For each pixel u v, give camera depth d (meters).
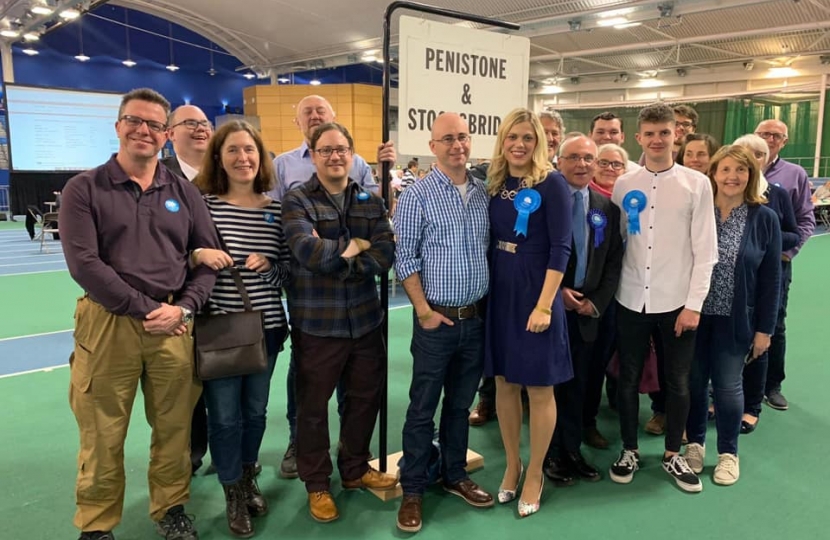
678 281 2.49
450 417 2.45
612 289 2.53
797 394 3.66
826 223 12.84
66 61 15.83
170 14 15.34
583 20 10.12
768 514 2.38
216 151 2.23
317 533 2.26
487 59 2.64
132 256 1.91
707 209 2.44
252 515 2.37
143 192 1.96
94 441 1.97
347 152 2.21
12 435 3.04
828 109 13.04
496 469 2.78
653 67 14.49
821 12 9.95
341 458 2.52
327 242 2.11
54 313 5.71
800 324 5.21
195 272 2.07
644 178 2.54
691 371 2.66
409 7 2.39
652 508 2.43
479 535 2.24
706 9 9.05
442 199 2.17
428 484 2.51
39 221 13.02
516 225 2.19
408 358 4.41
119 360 1.93
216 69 18.33
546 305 2.15
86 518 2.03
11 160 13.24
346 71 20.03
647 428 3.16
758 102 14.14
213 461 2.25
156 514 2.18
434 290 2.19
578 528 2.28
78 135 13.98
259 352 2.13
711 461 2.82
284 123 13.49
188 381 2.09
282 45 15.73
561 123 3.18
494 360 2.31
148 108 1.92
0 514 2.34
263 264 2.19
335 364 2.28
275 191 2.86
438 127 2.18
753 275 2.59
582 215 2.48
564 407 2.62
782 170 3.40
